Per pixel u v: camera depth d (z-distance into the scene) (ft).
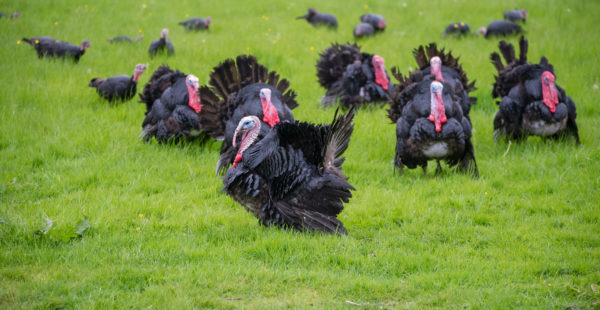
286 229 48.08
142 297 37.91
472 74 96.48
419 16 137.28
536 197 56.80
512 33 118.62
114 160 64.34
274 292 38.93
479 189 58.29
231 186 47.62
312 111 81.30
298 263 43.21
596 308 36.91
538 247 46.03
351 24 130.52
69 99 81.56
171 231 49.01
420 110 60.08
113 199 54.13
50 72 90.02
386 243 46.75
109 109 78.89
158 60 98.99
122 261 42.93
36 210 51.08
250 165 47.01
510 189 58.54
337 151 48.08
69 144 66.90
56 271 40.78
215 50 103.76
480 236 48.52
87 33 113.91
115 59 99.19
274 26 124.88
